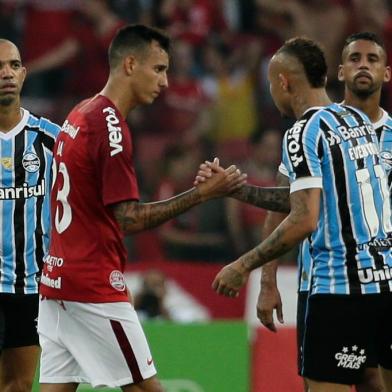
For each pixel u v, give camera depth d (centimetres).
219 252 4534
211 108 5172
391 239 2345
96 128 2241
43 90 5225
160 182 4666
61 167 2288
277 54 2377
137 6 5381
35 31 5275
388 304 2319
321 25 5406
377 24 5394
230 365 3525
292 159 2273
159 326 3538
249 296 4147
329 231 2305
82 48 5244
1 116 2653
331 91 5209
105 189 2222
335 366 2309
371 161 2333
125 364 2280
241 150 4950
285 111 2402
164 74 2303
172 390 3503
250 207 4581
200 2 5422
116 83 2286
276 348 3569
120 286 2280
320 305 2314
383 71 2659
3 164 2642
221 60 5322
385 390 2445
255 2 5488
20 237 2645
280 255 2270
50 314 2319
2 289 2638
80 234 2266
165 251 4534
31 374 2711
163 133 5066
